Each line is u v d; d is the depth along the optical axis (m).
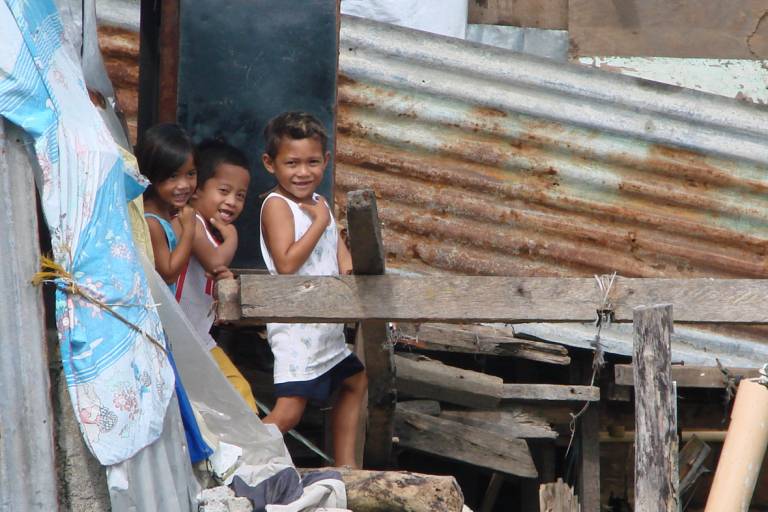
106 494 13.52
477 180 24.48
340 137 24.36
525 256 24.58
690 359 24.86
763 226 24.98
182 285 18.28
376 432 19.78
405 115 24.41
